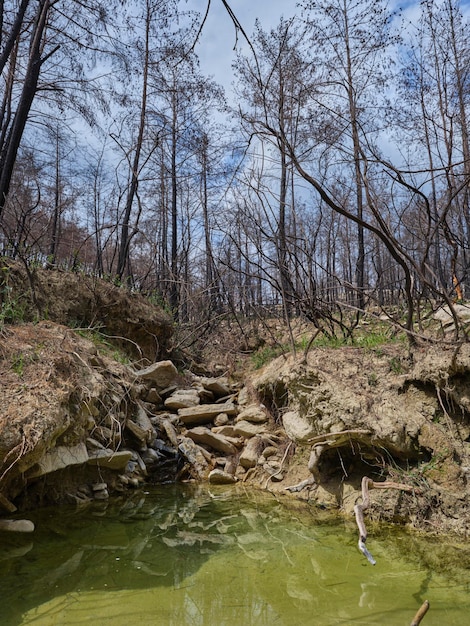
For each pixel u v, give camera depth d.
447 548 2.89
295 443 4.59
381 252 10.87
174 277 8.96
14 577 2.46
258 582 2.47
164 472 4.81
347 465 4.06
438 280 4.01
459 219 5.83
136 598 2.27
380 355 4.28
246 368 7.19
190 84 9.90
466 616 2.07
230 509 3.79
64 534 3.15
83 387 3.92
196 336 8.38
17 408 3.22
